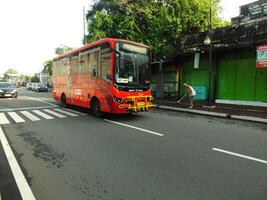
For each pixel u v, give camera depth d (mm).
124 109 10984
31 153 6480
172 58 21547
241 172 5156
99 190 4355
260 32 14898
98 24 21344
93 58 12281
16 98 24953
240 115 12836
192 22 21031
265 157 6133
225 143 7457
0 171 5258
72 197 4109
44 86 43500
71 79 14945
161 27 20297
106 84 11227
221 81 18188
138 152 6516
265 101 15523
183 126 10141
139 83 11523
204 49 17844
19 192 4289
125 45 11109
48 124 10430
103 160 5906
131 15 21453
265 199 4020
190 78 20938
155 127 9852
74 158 6059
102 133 8734
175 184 4582
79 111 14469
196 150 6707
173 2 20734
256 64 14758
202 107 16328
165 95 23516
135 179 4812
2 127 9820
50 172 5188
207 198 4047
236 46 15797
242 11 17516
